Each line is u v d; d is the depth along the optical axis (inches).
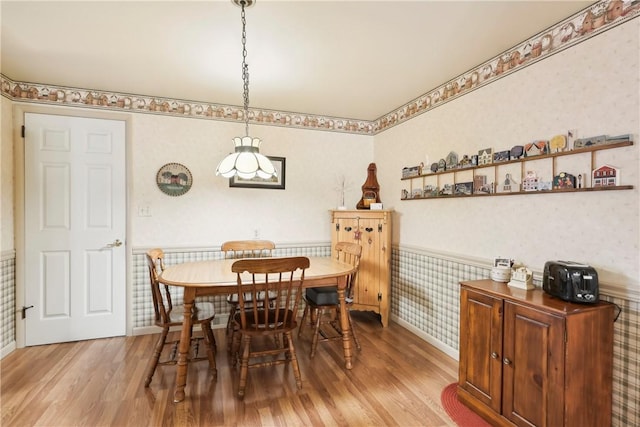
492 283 76.8
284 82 105.7
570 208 69.6
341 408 74.2
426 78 102.0
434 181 110.9
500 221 86.4
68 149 109.4
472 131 95.0
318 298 102.0
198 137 124.0
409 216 124.1
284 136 136.5
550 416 57.6
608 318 59.5
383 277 127.0
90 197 112.1
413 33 76.2
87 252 112.0
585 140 65.7
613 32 61.6
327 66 94.0
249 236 131.6
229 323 110.3
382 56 87.7
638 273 58.2
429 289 112.1
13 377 86.4
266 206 134.1
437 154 109.2
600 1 63.5
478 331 72.5
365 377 88.3
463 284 77.0
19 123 103.7
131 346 107.0
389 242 127.3
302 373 90.1
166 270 93.4
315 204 141.9
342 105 128.8
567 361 55.4
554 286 62.9
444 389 82.6
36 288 106.6
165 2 64.8
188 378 86.8
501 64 85.6
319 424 68.5
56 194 108.6
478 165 91.5
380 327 127.0
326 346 108.7
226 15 69.2
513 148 81.0
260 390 81.2
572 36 68.7
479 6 65.9
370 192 141.9
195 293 79.4
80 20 71.0
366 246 130.3
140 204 116.9
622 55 60.2
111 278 114.6
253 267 76.3
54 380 84.9
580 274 59.6
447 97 104.7
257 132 132.5
